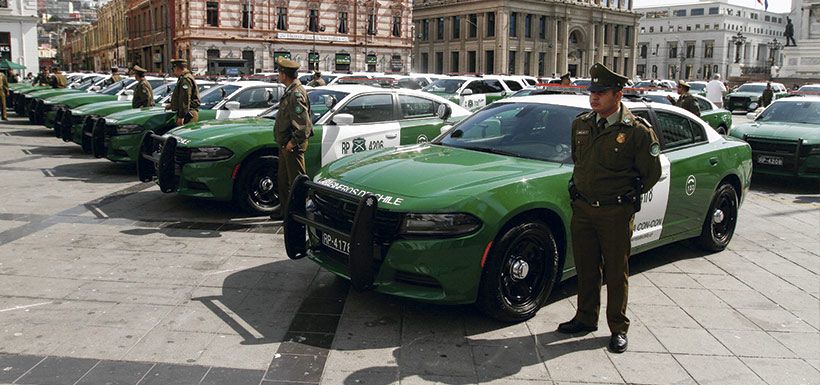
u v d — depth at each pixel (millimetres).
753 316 4945
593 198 4148
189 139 7469
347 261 4645
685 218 6051
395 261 4285
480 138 5695
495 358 4086
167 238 6688
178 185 7570
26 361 3869
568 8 74000
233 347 4125
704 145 6398
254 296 5043
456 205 4223
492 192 4363
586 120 4172
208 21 49188
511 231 4418
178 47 51062
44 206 8094
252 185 7633
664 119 6086
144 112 10367
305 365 3902
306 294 5113
